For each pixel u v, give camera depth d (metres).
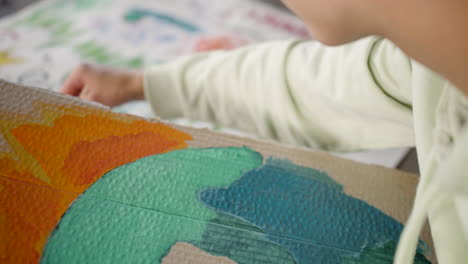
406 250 0.31
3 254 0.32
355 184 0.42
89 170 0.38
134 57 1.06
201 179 0.39
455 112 0.30
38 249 0.33
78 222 0.35
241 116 0.61
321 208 0.40
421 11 0.20
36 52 1.03
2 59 0.99
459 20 0.19
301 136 0.57
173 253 0.35
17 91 0.40
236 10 1.22
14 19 1.10
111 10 1.16
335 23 0.25
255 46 0.61
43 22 1.11
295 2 0.26
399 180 0.44
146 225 0.36
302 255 0.37
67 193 0.36
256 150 0.43
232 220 0.38
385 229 0.40
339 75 0.51
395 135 0.51
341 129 0.54
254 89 0.57
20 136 0.38
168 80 0.62
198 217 0.37
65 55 1.03
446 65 0.21
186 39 1.12
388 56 0.46
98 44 1.07
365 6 0.22
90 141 0.39
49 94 0.41
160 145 0.41
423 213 0.30
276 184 0.41
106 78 0.67
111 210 0.36
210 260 0.35
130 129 0.41
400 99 0.46
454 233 0.33
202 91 0.61
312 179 0.42
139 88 0.68
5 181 0.36
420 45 0.21
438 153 0.30
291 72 0.55
